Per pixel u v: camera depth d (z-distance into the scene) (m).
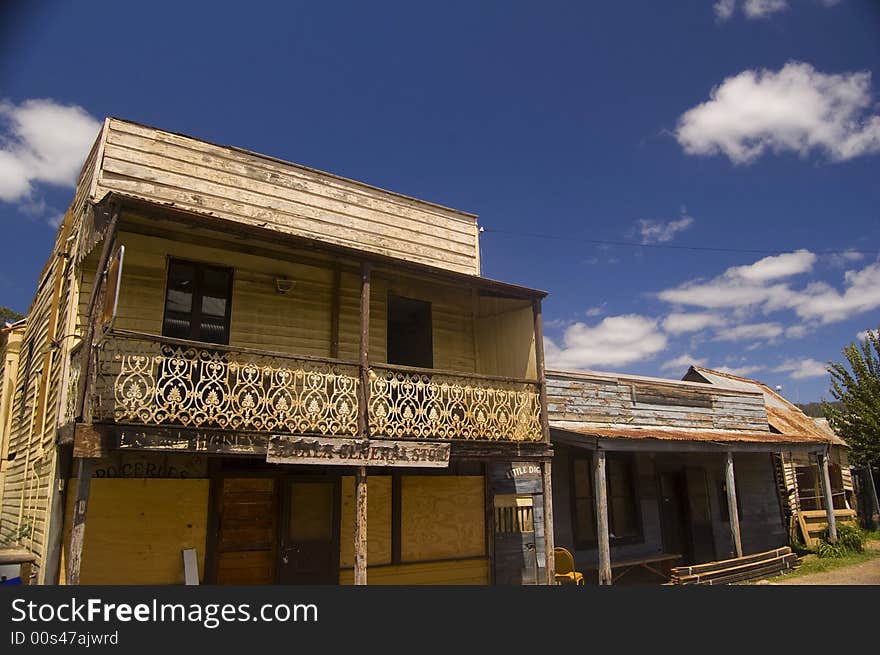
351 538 10.47
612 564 13.89
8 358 13.82
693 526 16.45
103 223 8.00
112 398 7.54
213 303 10.20
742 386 22.25
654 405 16.19
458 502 11.83
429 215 13.05
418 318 12.73
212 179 10.47
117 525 8.52
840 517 21.50
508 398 10.73
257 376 8.40
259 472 9.84
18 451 11.64
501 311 12.53
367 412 9.07
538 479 13.16
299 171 11.48
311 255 10.62
